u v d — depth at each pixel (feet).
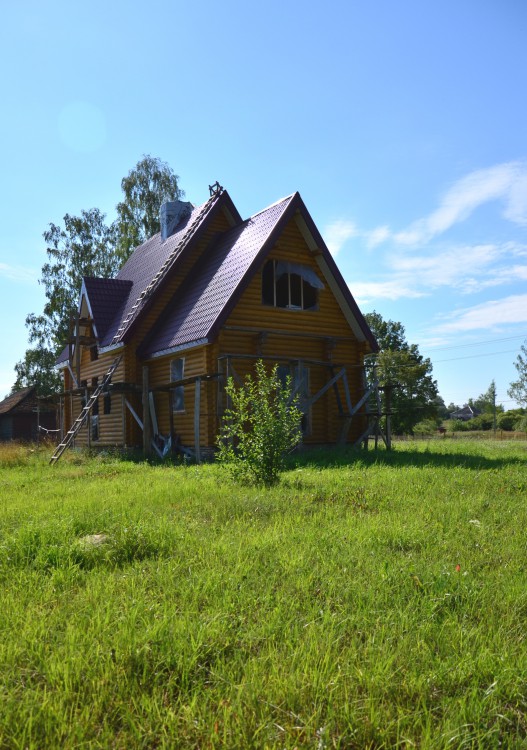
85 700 11.09
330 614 14.65
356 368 74.28
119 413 77.05
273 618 14.32
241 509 28.02
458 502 29.86
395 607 15.19
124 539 20.70
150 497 32.63
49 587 16.78
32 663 12.35
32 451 76.89
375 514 27.27
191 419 65.72
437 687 11.76
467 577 17.42
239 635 13.57
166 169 146.00
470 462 50.47
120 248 143.02
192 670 12.14
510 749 10.11
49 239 145.48
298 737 10.11
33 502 33.12
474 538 22.59
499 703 11.30
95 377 86.43
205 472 46.52
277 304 69.05
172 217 92.99
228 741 9.91
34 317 146.20
